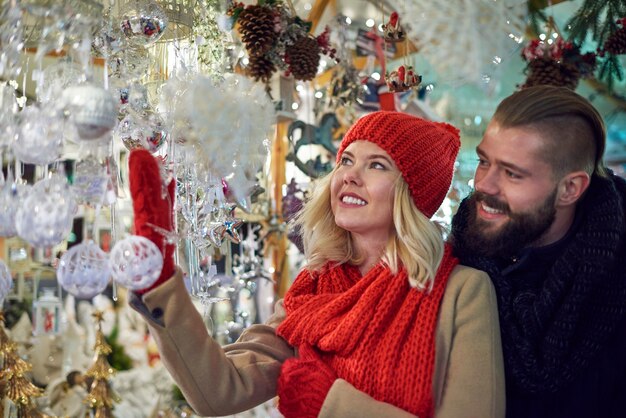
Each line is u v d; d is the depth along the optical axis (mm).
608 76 2379
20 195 956
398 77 1917
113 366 2508
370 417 1217
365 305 1357
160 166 1102
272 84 2457
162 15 1159
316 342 1385
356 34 2738
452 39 1266
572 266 1297
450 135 1529
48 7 907
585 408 1294
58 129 915
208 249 1405
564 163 1307
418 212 1397
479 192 1366
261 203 2695
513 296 1354
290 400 1322
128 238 957
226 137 1026
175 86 1080
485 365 1254
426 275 1347
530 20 2316
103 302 2572
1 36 927
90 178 951
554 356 1263
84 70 952
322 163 2768
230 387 1310
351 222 1423
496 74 1336
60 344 2480
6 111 952
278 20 1979
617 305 1302
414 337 1298
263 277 2631
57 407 2430
